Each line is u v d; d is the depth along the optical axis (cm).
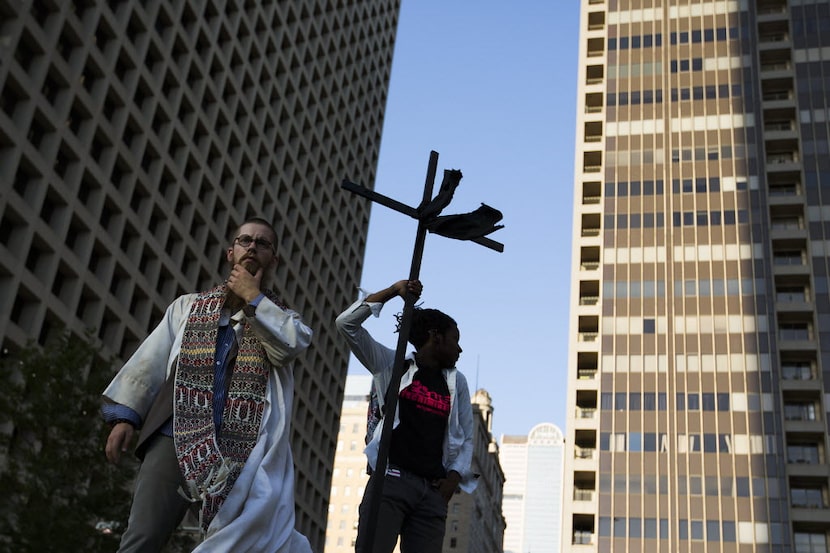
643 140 8781
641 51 9219
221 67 5947
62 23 4203
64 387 2138
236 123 6284
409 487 566
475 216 566
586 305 8319
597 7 9594
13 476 2019
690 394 7619
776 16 8956
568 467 7619
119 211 4638
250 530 350
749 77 8775
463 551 12656
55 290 4203
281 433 381
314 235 7562
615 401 7719
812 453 7288
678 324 7906
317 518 7469
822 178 8106
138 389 383
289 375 402
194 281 5425
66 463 2059
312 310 7519
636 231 8381
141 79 4931
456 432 602
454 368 623
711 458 7356
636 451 7506
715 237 8181
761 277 7906
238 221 6125
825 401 7312
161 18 5231
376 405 599
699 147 8606
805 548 6981
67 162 4294
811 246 7875
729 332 7769
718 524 7119
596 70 9344
